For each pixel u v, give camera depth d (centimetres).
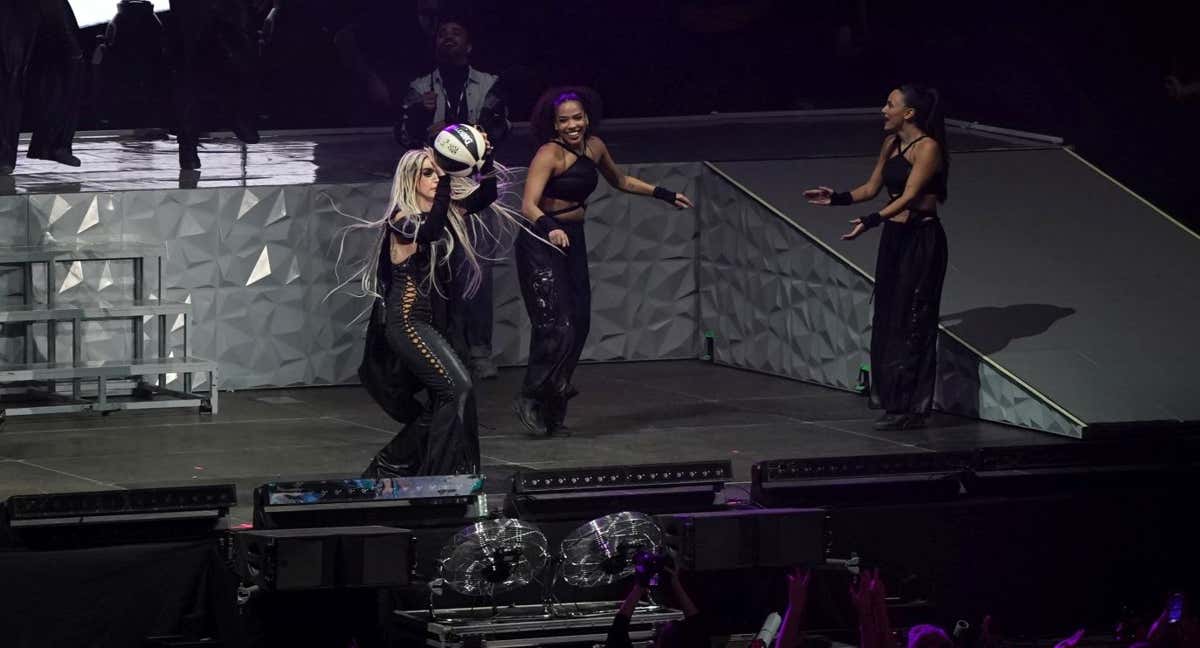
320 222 4109
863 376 4062
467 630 2630
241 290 4069
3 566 2592
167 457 3350
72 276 3909
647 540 2742
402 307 2955
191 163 4475
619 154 4753
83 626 2636
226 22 4859
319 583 2552
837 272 4106
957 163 4703
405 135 4250
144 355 3962
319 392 4084
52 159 4359
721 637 2847
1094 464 3133
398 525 2783
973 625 3030
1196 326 3991
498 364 4341
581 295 3575
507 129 4272
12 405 3725
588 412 3872
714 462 2938
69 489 3077
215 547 2691
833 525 2925
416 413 3053
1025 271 4188
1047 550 3069
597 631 2698
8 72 4250
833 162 4606
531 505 2844
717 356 4516
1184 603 2348
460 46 4222
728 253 4444
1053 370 3756
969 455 3069
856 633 2928
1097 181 4641
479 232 4191
